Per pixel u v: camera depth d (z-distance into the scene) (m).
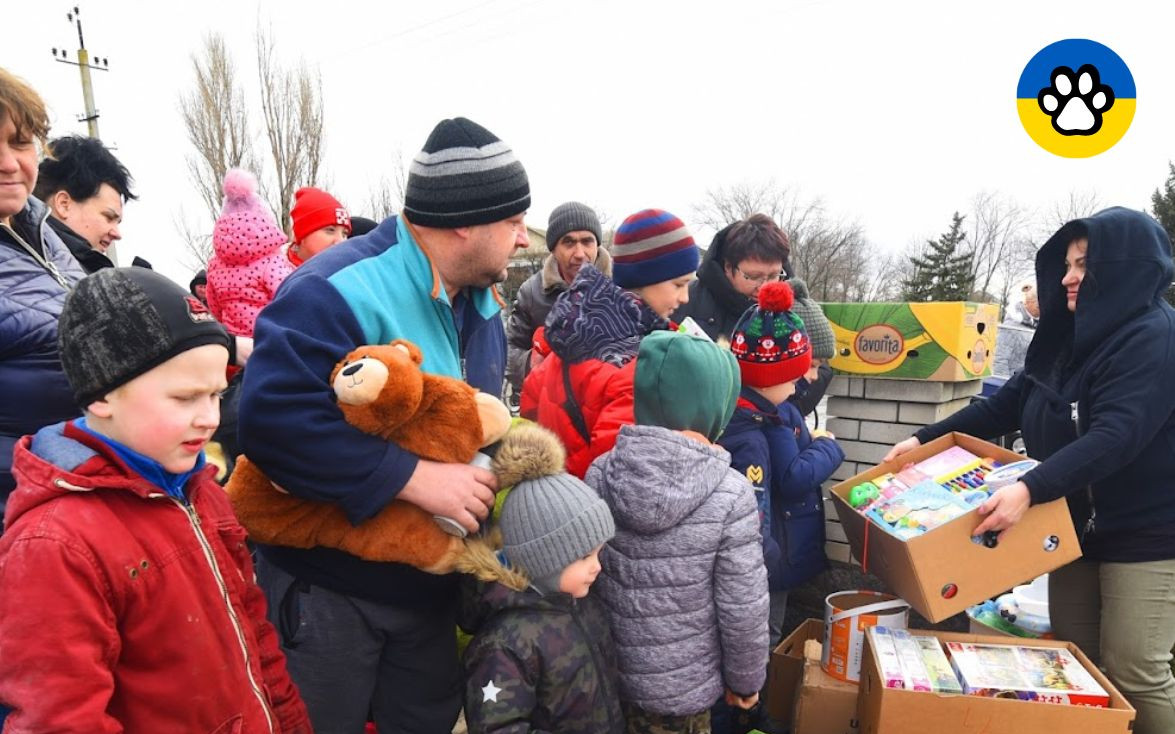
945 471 2.36
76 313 1.09
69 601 1.01
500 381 1.95
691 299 3.10
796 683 2.50
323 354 1.39
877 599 2.45
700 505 1.68
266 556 1.61
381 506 1.37
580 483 1.54
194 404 1.15
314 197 3.55
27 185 1.55
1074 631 2.39
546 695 1.56
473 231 1.57
